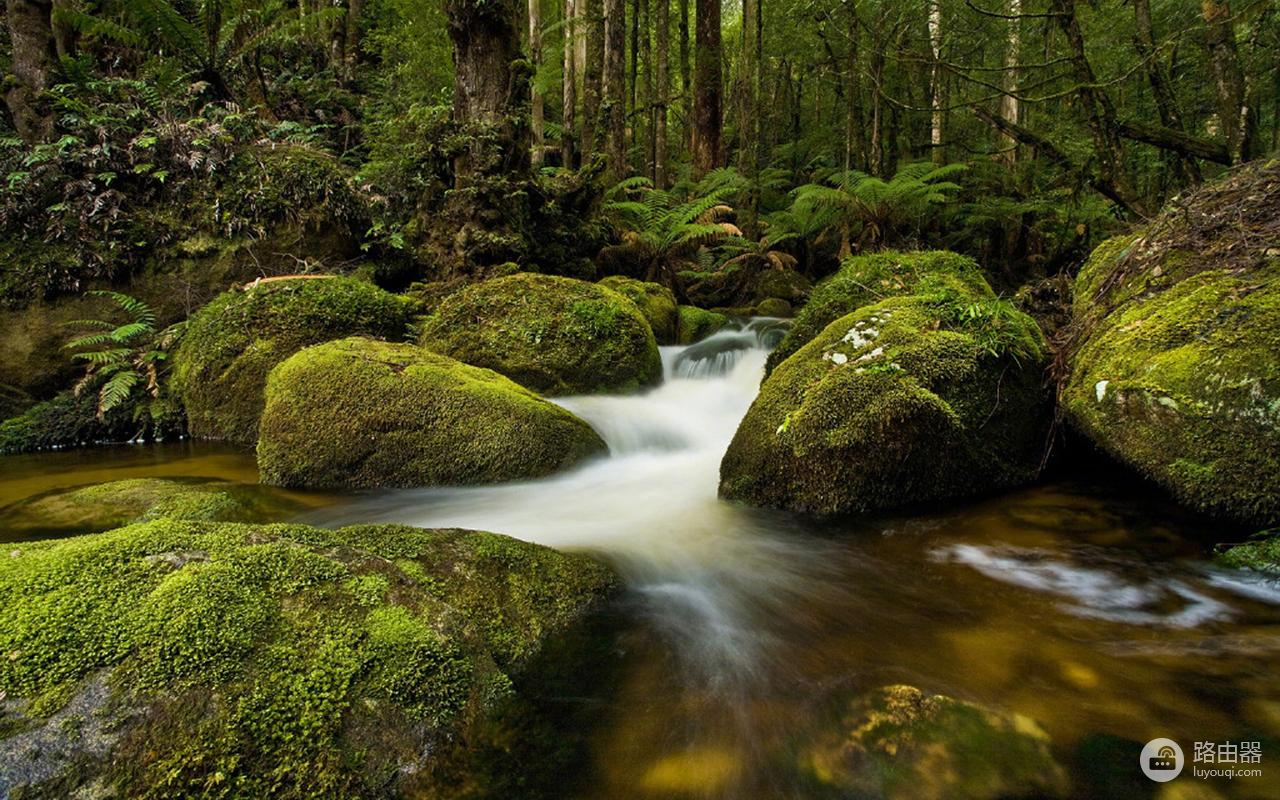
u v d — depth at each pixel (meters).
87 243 6.33
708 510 3.77
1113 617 2.38
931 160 13.55
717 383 6.75
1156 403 2.93
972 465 3.55
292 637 1.71
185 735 1.42
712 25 14.29
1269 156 4.43
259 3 10.13
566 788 1.59
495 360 5.84
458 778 1.60
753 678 2.08
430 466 4.16
